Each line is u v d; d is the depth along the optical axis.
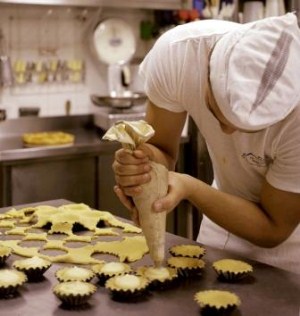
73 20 3.02
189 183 1.20
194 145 2.76
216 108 1.01
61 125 3.03
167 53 1.31
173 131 1.41
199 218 2.83
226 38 1.02
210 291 1.02
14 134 2.89
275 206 1.24
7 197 2.45
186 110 1.36
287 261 1.36
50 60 2.99
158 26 3.22
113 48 3.09
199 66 1.26
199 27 1.30
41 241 1.32
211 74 0.99
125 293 1.01
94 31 3.03
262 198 1.27
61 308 0.99
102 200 2.68
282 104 0.95
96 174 2.65
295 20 1.01
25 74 2.92
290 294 1.05
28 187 2.49
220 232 1.47
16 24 2.86
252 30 0.99
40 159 2.49
